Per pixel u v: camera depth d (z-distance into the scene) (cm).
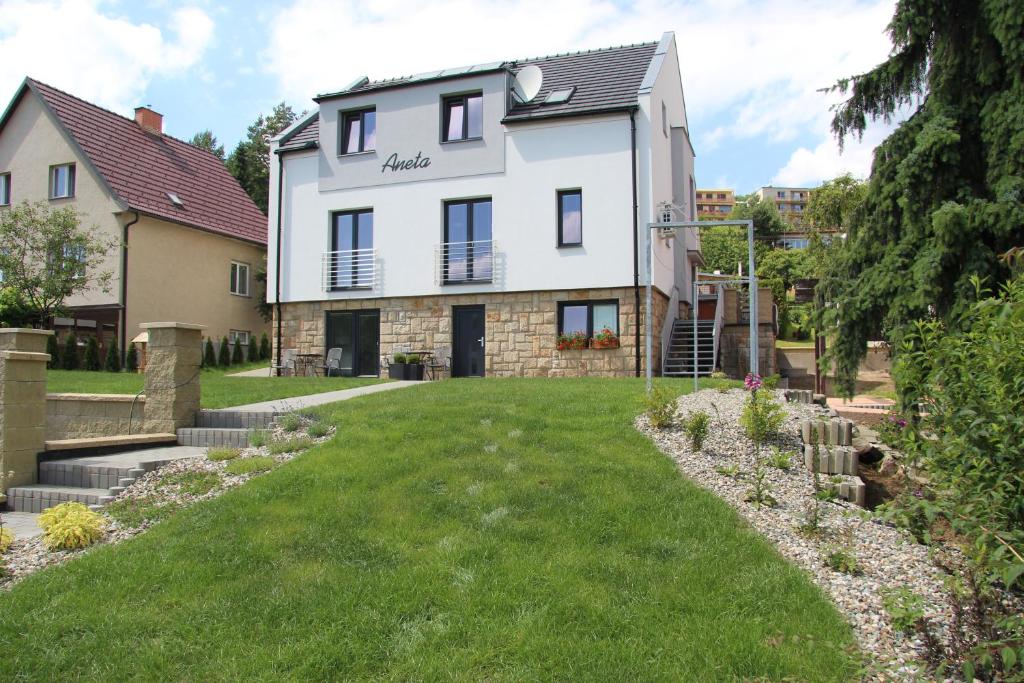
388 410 852
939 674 323
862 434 768
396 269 1766
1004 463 362
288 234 1883
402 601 402
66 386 1269
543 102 1727
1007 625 314
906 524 406
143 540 510
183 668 352
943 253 761
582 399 928
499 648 356
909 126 851
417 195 1755
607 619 378
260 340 2616
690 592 408
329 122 1850
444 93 1736
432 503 549
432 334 1728
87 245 1883
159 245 2177
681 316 1953
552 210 1638
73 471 716
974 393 373
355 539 491
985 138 780
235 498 577
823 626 371
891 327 815
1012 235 746
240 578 441
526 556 455
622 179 1588
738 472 636
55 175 2169
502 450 682
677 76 2009
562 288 1622
